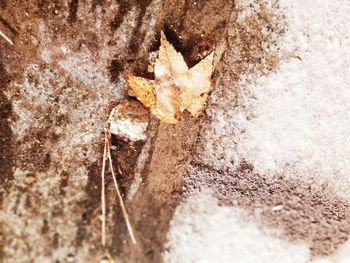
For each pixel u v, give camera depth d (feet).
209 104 1.00
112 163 1.05
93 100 1.01
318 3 0.93
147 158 1.04
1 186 1.07
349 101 0.97
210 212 1.08
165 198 1.07
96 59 0.99
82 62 0.99
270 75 0.97
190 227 1.09
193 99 0.94
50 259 1.13
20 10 0.96
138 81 0.95
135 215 1.10
